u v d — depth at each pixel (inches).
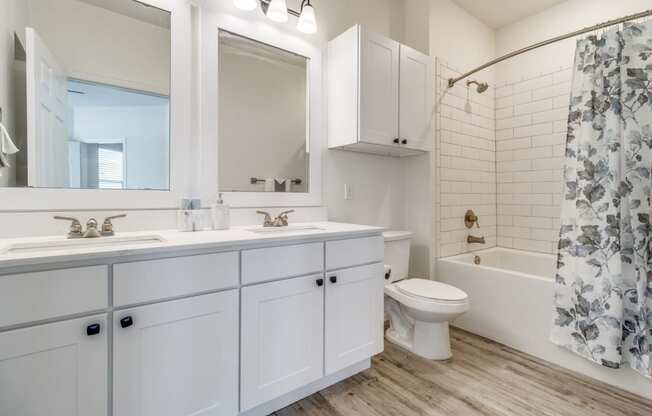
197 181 64.7
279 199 76.3
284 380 53.4
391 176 99.8
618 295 62.6
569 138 73.5
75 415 35.9
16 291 32.7
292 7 78.0
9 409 32.6
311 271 56.6
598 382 65.8
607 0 91.3
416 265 99.5
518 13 107.3
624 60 67.0
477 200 110.9
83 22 54.6
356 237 63.8
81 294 36.1
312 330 56.9
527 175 109.0
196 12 64.6
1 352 32.0
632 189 64.6
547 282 74.7
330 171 85.4
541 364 73.0
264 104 74.3
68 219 48.8
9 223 47.1
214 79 66.3
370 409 57.2
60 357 35.0
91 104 55.1
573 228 70.9
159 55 60.6
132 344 39.4
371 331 66.7
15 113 48.9
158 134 60.5
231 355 47.4
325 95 83.7
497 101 116.8
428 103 91.3
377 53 78.4
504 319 82.6
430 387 64.1
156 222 59.0
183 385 43.3
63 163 52.7
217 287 46.1
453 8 102.4
